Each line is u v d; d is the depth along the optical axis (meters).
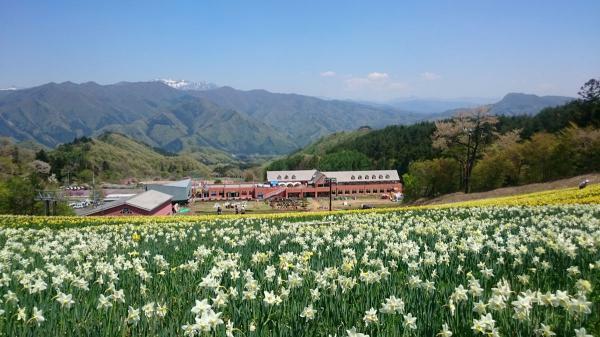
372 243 14.73
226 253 12.98
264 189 127.94
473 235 14.48
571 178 52.22
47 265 10.22
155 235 21.28
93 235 19.08
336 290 8.48
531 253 10.98
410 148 150.50
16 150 137.75
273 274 8.84
